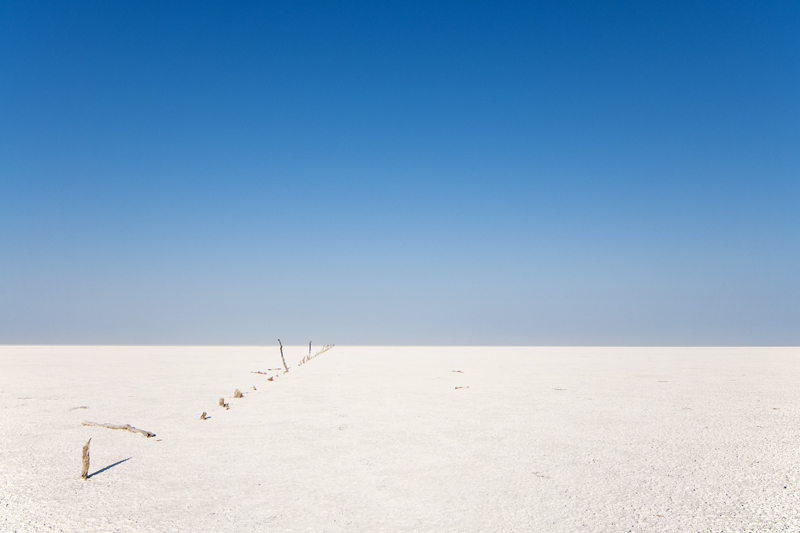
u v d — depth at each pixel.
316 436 12.91
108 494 8.64
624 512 7.77
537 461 10.59
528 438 12.66
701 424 14.38
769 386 23.56
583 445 11.93
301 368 35.97
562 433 13.22
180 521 7.45
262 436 12.95
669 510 7.86
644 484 9.11
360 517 7.59
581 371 32.56
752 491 8.73
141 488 8.95
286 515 7.68
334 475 9.65
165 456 11.05
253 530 7.12
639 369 34.34
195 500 8.34
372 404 18.14
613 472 9.82
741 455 11.06
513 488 8.90
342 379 27.42
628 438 12.63
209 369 34.53
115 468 10.18
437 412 16.38
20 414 15.99
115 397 19.77
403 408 17.20
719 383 24.88
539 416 15.63
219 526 7.26
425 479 9.40
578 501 8.25
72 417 15.50
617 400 18.97
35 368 34.97
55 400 18.92
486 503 8.16
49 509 7.95
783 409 16.92
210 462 10.58
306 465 10.31
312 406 17.70
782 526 7.24
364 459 10.77
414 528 7.16
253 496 8.53
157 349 80.00
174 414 16.06
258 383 25.28
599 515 7.65
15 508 7.99
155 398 19.53
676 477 9.52
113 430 13.72
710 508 7.95
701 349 80.50
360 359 48.38
